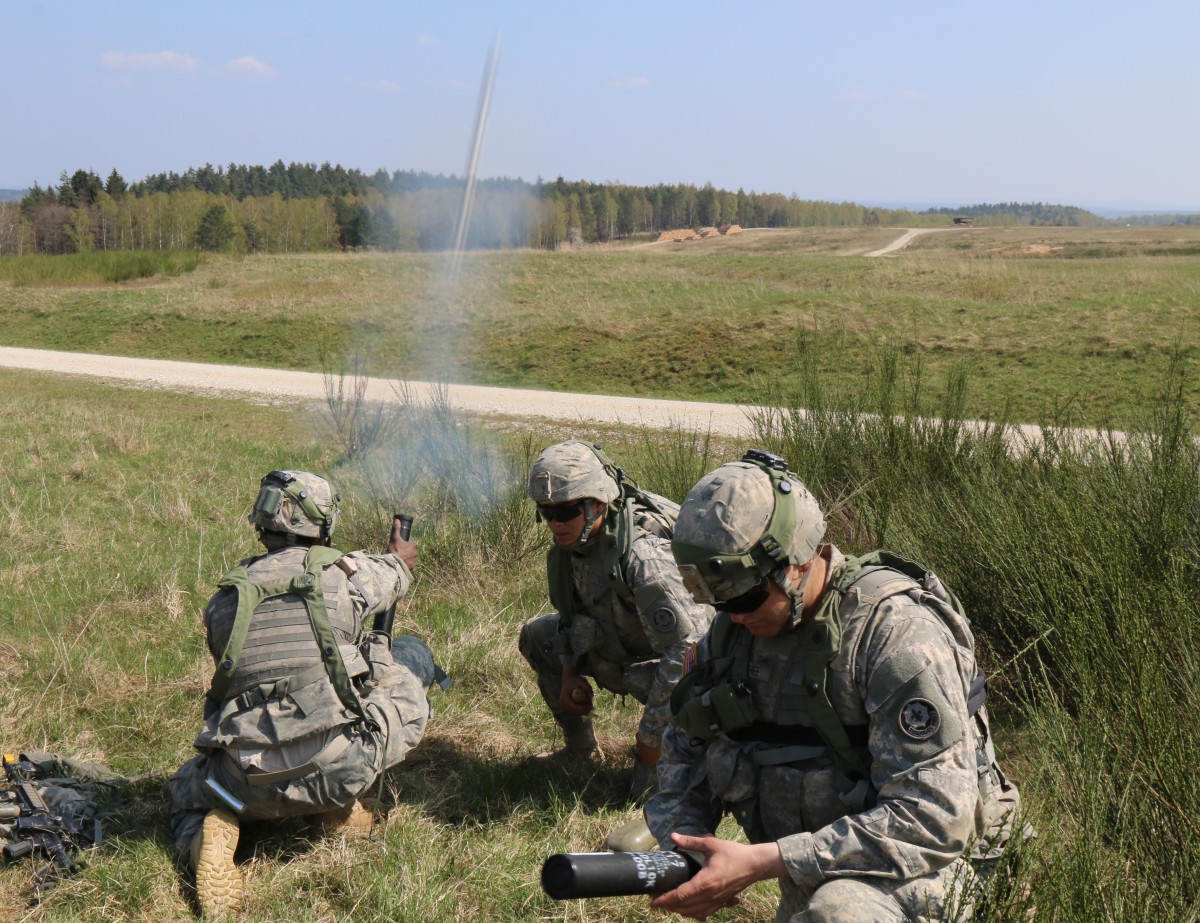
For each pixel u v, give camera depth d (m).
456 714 4.28
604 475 3.43
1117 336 16.05
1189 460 4.83
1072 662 3.48
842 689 2.07
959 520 4.62
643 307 22.73
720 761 2.21
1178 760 2.72
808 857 1.97
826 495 5.68
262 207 98.19
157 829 3.29
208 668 4.66
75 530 6.98
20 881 3.03
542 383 18.97
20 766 3.49
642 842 3.15
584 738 3.97
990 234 77.62
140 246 101.06
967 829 1.95
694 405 15.90
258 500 3.33
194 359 24.06
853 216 175.75
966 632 2.12
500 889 3.02
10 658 4.77
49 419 12.27
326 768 3.10
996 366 15.64
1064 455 5.32
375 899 2.99
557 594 3.65
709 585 2.02
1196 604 3.66
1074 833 2.39
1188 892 2.46
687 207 150.00
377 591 3.34
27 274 36.97
